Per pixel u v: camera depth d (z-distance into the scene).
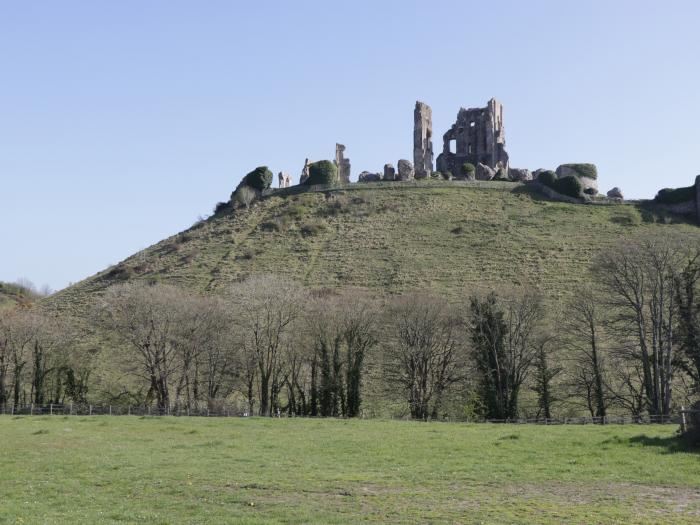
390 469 37.72
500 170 168.50
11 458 42.69
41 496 33.25
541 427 53.91
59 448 46.34
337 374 79.06
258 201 156.00
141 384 87.75
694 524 26.67
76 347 93.81
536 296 82.94
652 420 63.44
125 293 88.62
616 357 74.19
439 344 78.81
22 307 114.94
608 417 68.88
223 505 30.83
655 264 73.88
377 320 81.44
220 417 64.88
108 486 35.00
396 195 151.25
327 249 129.62
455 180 159.88
